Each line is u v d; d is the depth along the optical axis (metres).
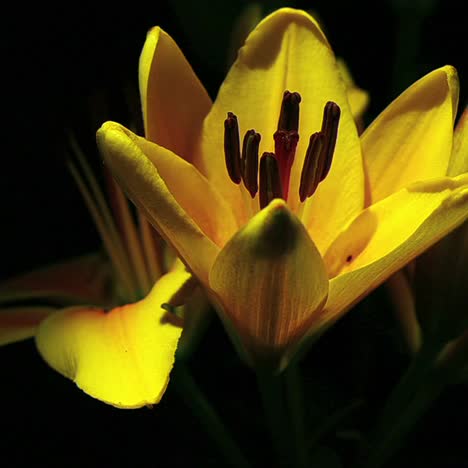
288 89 0.73
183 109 0.72
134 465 0.80
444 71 0.71
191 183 0.71
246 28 0.79
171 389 0.79
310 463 0.76
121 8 0.83
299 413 0.75
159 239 0.77
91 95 0.80
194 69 0.84
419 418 0.77
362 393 0.80
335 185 0.72
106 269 0.81
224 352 0.81
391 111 0.72
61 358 0.70
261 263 0.67
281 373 0.72
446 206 0.67
